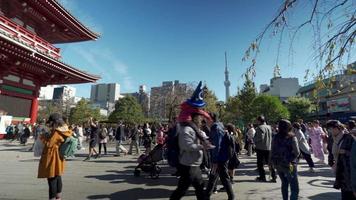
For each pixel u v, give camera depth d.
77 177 9.02
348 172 4.55
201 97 4.69
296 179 5.36
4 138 22.64
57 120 5.66
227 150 6.03
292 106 48.19
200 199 4.39
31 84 25.58
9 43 17.56
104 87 158.25
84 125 32.81
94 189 7.32
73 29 26.70
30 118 25.48
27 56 19.77
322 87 4.54
